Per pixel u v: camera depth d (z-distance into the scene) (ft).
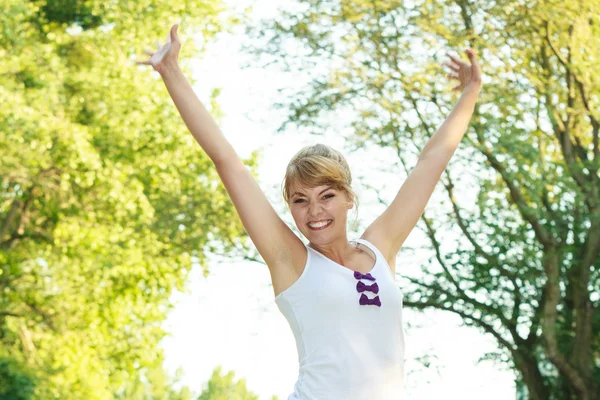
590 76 45.19
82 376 65.00
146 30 61.57
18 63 53.78
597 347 51.34
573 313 51.62
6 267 59.93
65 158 54.49
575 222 46.75
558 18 44.09
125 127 58.34
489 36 46.39
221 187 59.52
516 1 45.14
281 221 10.13
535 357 50.34
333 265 9.91
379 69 47.98
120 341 63.87
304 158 10.04
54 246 62.44
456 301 49.32
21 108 51.75
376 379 9.62
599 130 48.57
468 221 49.70
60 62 58.85
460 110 11.41
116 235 58.54
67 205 58.75
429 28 45.96
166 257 58.59
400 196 10.76
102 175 55.42
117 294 61.11
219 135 10.25
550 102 45.88
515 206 49.39
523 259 48.75
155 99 60.64
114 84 58.75
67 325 61.72
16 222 65.82
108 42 60.85
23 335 64.90
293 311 9.89
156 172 60.08
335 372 9.59
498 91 45.60
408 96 47.91
